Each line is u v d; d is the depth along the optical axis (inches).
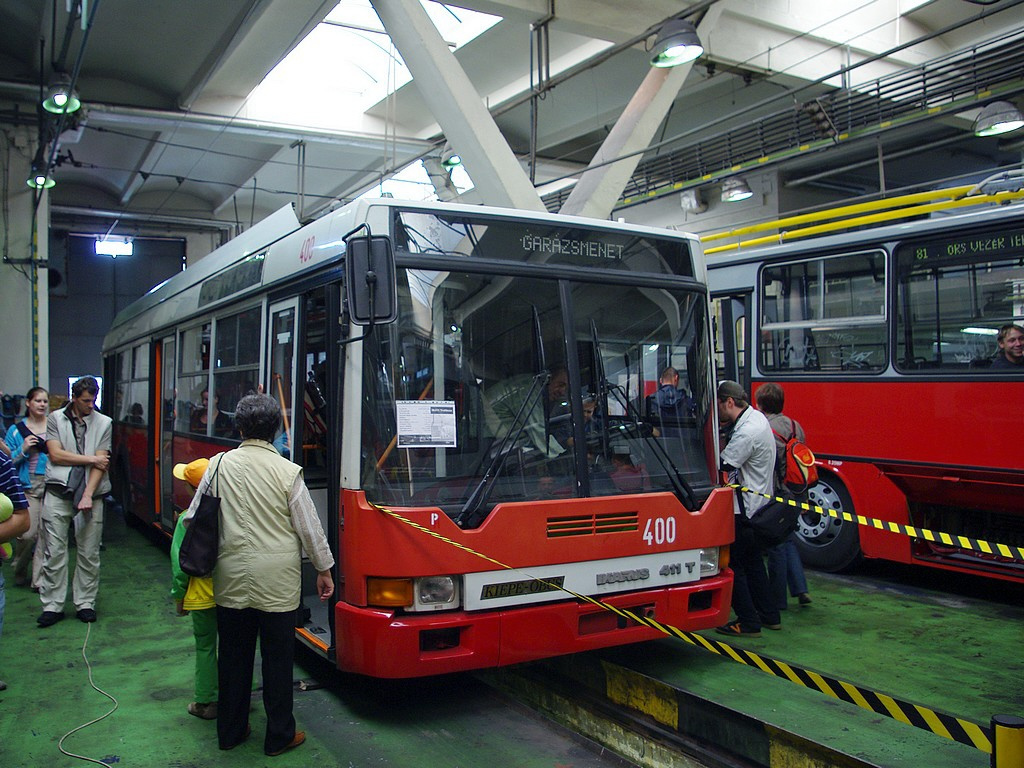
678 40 350.3
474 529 178.2
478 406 187.9
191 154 831.1
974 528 292.7
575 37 587.5
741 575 248.2
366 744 179.0
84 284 984.9
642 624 197.0
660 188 614.5
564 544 186.2
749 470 239.6
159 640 251.6
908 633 249.3
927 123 555.5
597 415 200.4
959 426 280.7
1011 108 418.3
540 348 196.5
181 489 334.0
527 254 199.8
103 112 648.4
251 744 177.8
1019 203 285.4
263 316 247.8
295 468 170.1
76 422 273.0
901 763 159.5
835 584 312.3
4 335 641.0
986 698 197.0
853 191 742.5
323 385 241.4
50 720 190.4
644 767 181.3
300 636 214.1
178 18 552.1
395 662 170.9
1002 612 273.6
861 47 554.9
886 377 303.4
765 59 525.7
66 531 270.5
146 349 416.2
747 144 606.9
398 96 698.8
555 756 173.8
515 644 179.8
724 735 171.2
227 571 166.2
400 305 184.9
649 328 213.2
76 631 260.4
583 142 777.6
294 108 704.4
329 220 208.4
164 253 1022.4
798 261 338.3
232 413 273.6
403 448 180.2
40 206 656.4
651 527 198.7
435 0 427.8
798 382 334.6
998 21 524.7
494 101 677.3
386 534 173.3
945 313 287.6
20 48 607.2
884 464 302.7
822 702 193.0
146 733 183.3
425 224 190.1
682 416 215.8
